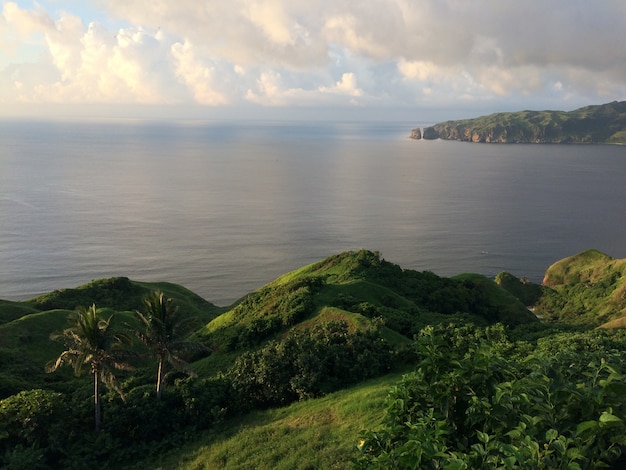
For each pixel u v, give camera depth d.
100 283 74.56
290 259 132.88
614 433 8.73
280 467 21.75
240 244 145.50
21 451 27.16
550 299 102.25
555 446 7.73
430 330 12.38
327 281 64.00
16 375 40.62
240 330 49.31
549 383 9.63
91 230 156.38
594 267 106.25
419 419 10.12
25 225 160.00
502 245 148.25
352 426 24.19
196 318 35.03
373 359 32.75
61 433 29.44
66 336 32.16
